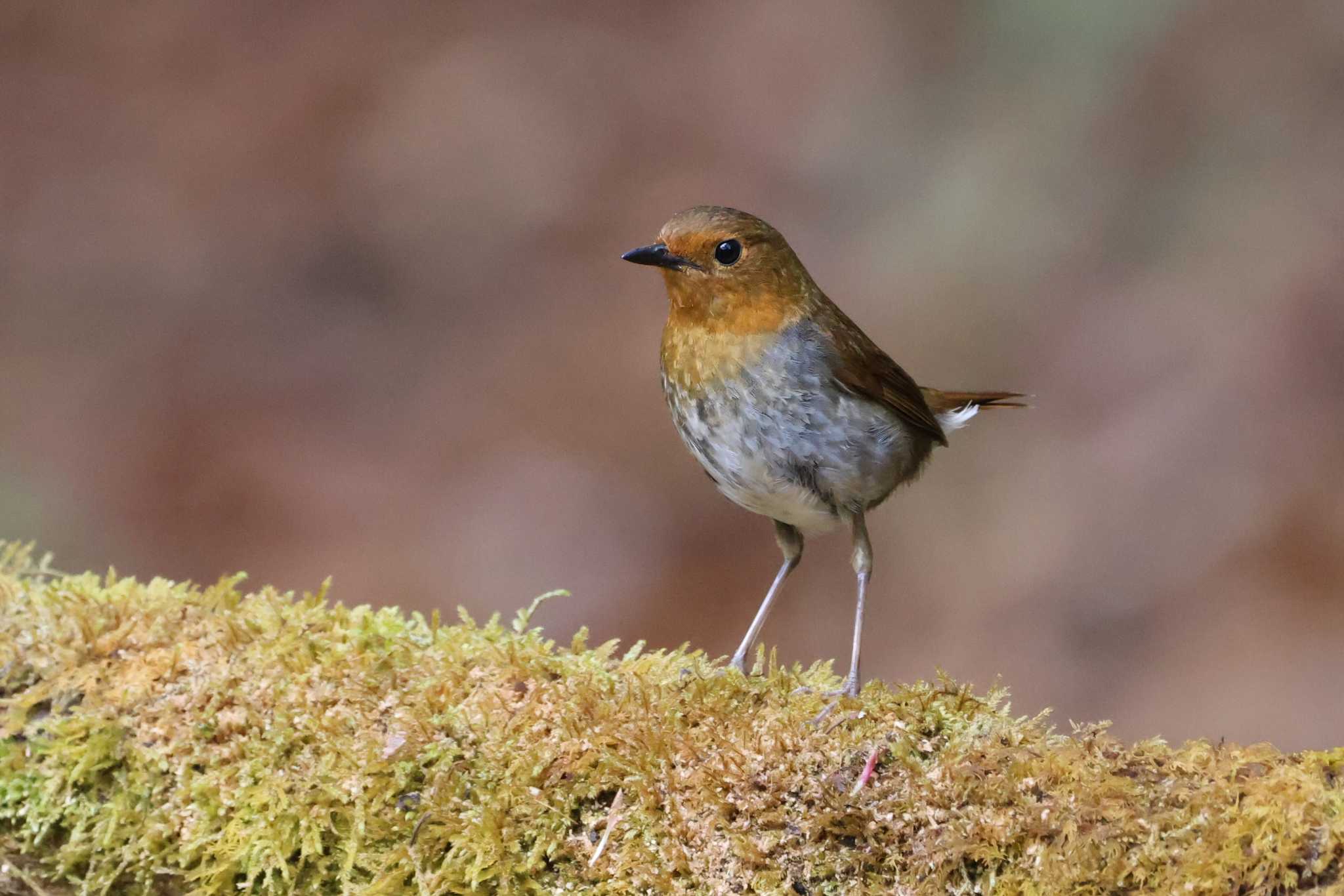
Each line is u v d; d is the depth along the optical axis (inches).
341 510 507.5
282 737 186.5
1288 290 526.0
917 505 496.4
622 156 652.1
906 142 624.4
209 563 487.2
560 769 178.2
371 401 554.6
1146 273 550.6
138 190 637.3
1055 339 537.6
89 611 206.5
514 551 490.9
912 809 166.2
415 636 207.8
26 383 553.0
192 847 182.7
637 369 562.3
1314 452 475.8
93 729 189.5
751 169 636.1
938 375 537.0
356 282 607.2
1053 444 505.0
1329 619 432.5
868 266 582.6
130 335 578.2
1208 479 479.5
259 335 583.5
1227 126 585.0
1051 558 470.0
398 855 176.9
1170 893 150.4
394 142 658.8
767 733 177.5
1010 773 164.4
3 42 693.3
